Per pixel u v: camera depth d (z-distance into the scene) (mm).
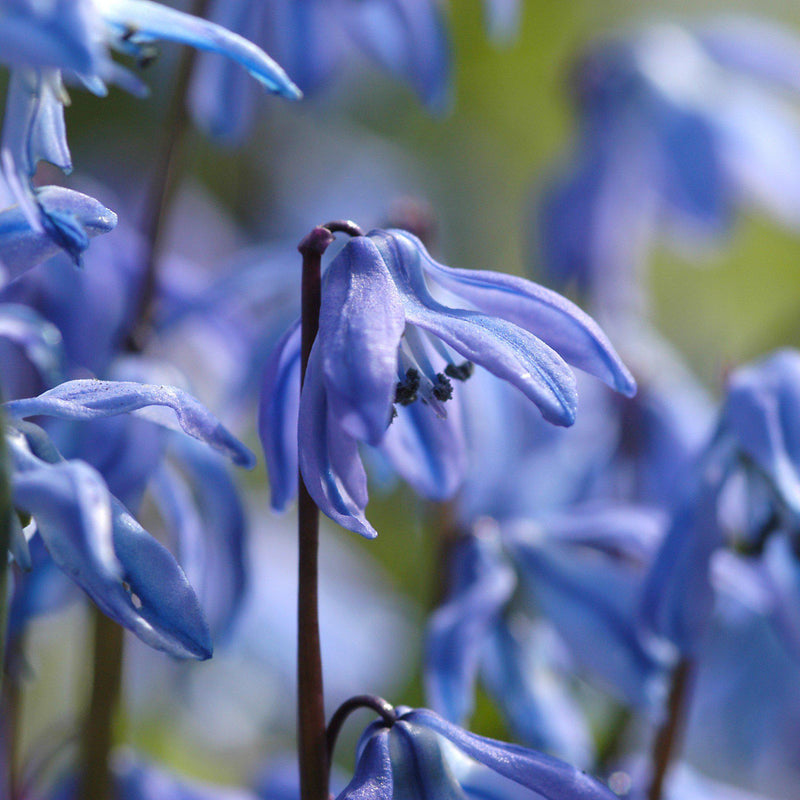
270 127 809
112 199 635
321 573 625
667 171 622
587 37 867
